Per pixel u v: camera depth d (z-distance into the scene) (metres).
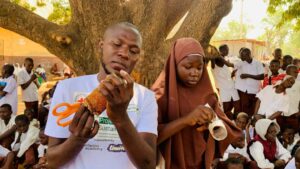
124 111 1.44
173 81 2.22
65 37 5.45
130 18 5.35
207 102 2.30
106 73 1.76
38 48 20.31
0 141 5.83
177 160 2.22
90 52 5.50
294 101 6.78
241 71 8.21
